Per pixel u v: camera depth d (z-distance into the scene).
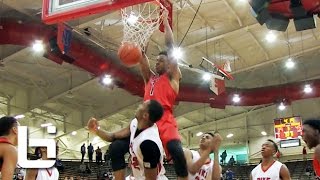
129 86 18.20
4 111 21.91
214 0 16.20
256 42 20.31
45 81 21.44
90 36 17.02
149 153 3.29
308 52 22.95
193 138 30.47
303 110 27.64
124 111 25.62
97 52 16.16
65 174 22.22
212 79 17.25
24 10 15.20
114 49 18.05
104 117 24.75
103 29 17.16
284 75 25.84
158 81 3.98
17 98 22.02
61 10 4.58
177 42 18.70
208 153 4.23
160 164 3.42
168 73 4.03
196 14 16.39
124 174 3.64
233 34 18.84
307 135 4.48
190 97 20.19
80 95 23.45
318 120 4.52
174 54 4.06
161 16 5.11
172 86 3.95
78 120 25.16
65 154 26.88
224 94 20.84
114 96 23.94
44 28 14.03
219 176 4.65
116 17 15.89
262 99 21.25
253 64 22.66
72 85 21.19
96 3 4.43
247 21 18.20
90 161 23.92
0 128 4.69
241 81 26.16
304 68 25.50
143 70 4.23
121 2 4.36
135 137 3.42
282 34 20.03
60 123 25.48
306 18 5.63
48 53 14.56
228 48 20.94
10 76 20.89
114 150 3.66
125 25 5.45
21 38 13.81
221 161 27.69
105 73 16.66
